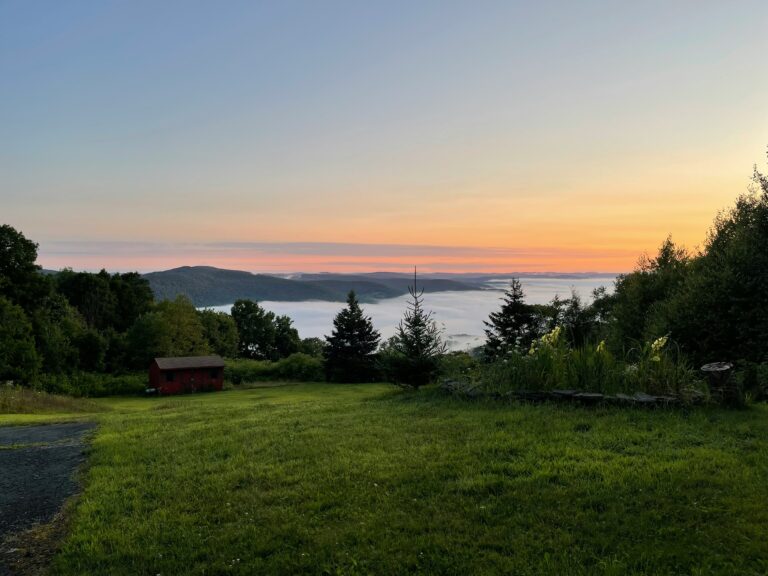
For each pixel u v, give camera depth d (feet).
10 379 118.11
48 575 14.15
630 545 13.89
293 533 15.57
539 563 13.28
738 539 13.82
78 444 29.37
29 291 149.69
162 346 181.27
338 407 37.63
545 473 18.71
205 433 29.55
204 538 15.71
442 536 14.89
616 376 30.89
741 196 68.28
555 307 126.93
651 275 88.63
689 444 21.58
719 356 56.65
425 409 32.89
